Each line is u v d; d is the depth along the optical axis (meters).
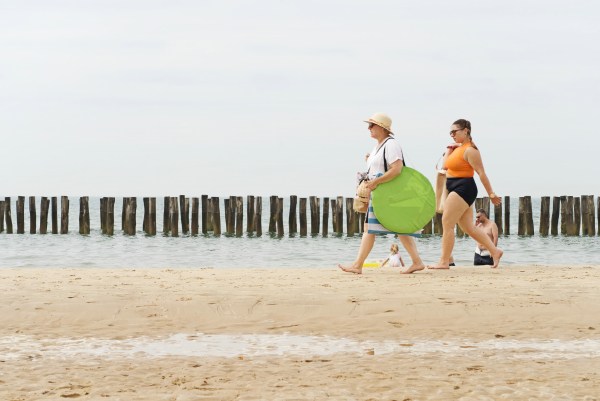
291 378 4.38
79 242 29.92
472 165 9.09
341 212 32.34
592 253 25.09
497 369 4.61
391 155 8.72
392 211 8.77
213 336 5.62
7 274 8.84
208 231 32.94
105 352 5.10
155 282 7.91
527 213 32.19
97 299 6.69
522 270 9.37
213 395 3.98
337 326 5.95
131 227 33.03
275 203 32.84
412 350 5.18
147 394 4.00
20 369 4.61
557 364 4.76
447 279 8.27
